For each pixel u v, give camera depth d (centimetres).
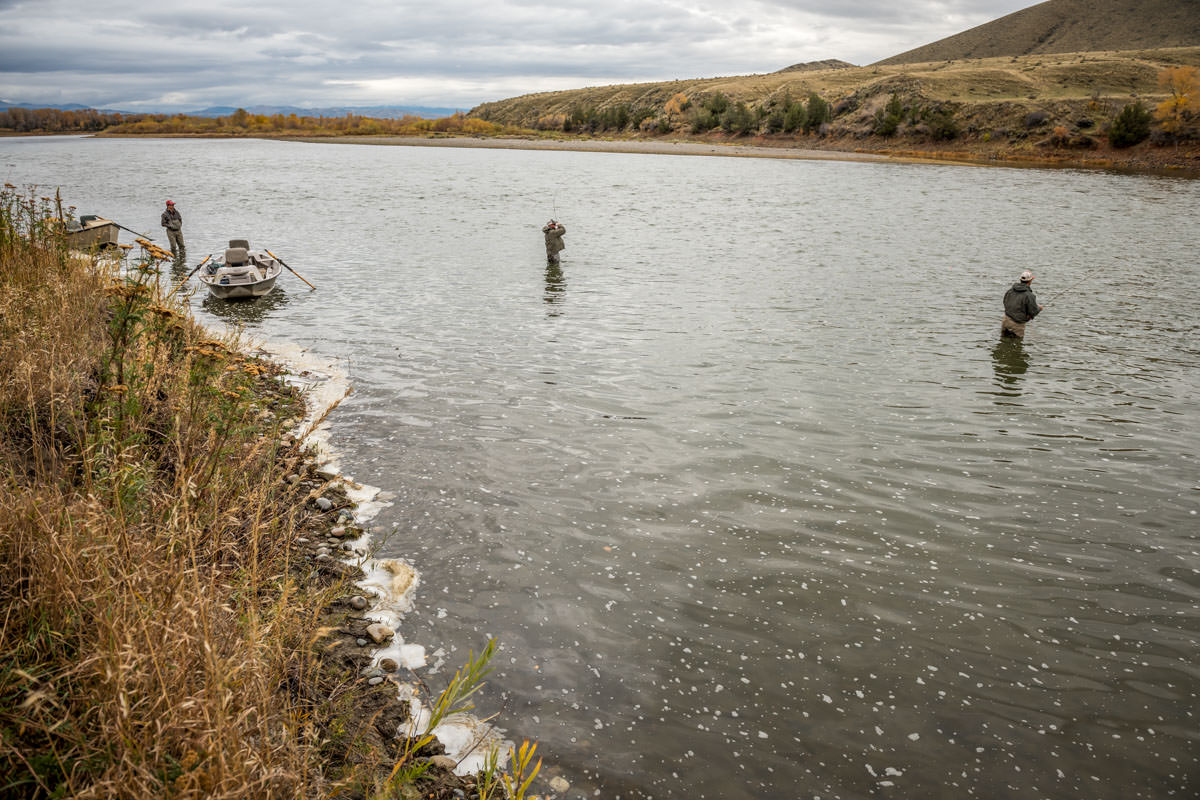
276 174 6350
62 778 336
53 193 4541
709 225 3528
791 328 1722
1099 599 719
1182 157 7650
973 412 1203
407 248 2819
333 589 669
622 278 2308
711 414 1179
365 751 479
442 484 924
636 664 616
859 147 10344
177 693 370
